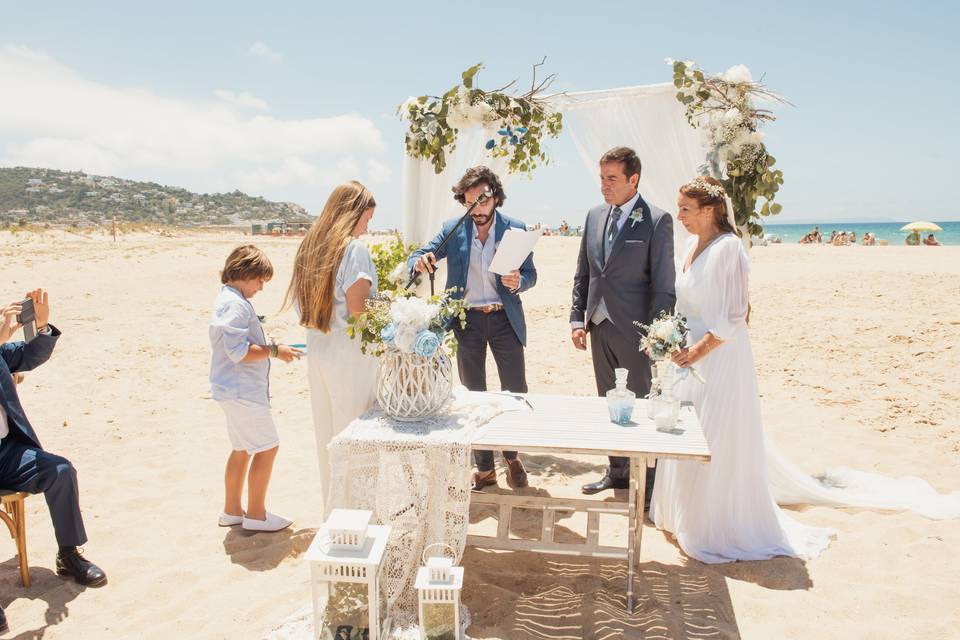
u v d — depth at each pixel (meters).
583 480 5.24
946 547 3.90
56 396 7.33
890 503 4.55
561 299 14.23
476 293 4.75
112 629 3.27
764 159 4.46
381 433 3.28
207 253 22.42
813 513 4.45
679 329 3.68
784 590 3.55
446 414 3.58
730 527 3.93
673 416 3.34
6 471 3.60
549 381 8.15
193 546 4.12
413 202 5.36
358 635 2.91
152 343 9.97
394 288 4.77
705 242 3.87
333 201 3.85
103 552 4.05
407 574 3.26
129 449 5.85
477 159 5.29
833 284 14.41
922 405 6.80
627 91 4.89
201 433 6.29
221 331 4.01
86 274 16.80
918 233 38.28
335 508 3.27
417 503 3.27
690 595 3.51
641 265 4.49
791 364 8.57
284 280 17.92
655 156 4.93
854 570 3.72
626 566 3.83
